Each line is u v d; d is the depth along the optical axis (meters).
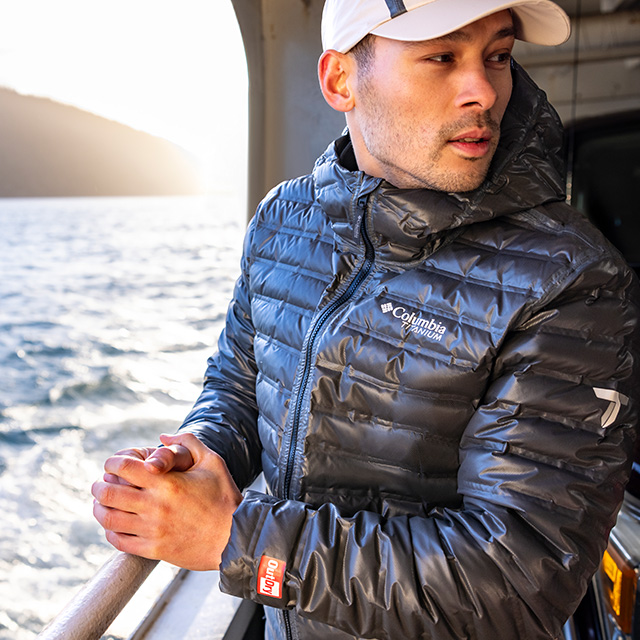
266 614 1.04
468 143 0.77
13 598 14.80
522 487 0.69
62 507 17.94
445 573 0.67
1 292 40.84
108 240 66.81
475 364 0.76
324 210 0.96
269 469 0.98
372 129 0.84
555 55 2.64
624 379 0.72
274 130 2.02
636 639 1.18
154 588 1.83
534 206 0.82
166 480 0.74
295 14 1.92
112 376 25.70
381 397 0.83
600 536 0.70
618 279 0.74
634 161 2.75
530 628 0.68
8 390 24.50
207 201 120.81
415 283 0.84
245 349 1.13
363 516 0.74
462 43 0.76
